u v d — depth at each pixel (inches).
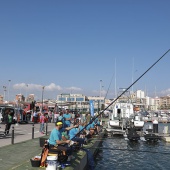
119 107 1595.7
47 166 430.9
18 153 643.5
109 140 1365.7
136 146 1198.3
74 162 534.3
